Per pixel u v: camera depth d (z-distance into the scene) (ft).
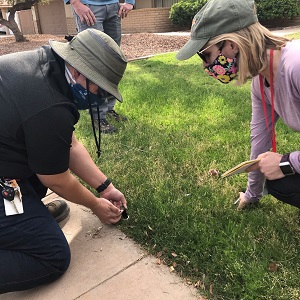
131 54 29.66
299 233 6.63
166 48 32.48
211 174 8.79
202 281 5.88
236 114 12.61
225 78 5.80
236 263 5.93
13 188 5.78
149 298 5.69
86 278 6.16
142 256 6.55
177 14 46.50
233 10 5.24
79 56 5.24
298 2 42.83
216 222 7.02
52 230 5.97
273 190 6.40
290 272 5.75
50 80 5.41
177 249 6.48
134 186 8.44
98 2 11.99
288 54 5.41
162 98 14.76
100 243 6.95
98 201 6.81
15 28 44.91
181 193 8.09
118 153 10.14
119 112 13.46
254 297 5.48
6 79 5.40
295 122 6.02
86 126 12.35
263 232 6.71
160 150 10.08
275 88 5.79
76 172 7.29
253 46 5.32
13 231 5.71
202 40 5.48
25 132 5.35
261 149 7.19
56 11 59.52
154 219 7.25
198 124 11.92
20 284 5.78
